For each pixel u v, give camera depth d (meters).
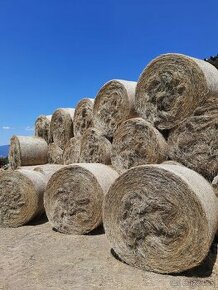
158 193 3.14
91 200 4.18
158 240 3.10
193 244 2.95
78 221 4.25
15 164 6.82
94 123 5.22
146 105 4.27
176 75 4.00
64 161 6.17
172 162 3.94
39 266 3.27
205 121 3.75
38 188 4.80
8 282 2.97
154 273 3.07
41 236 4.25
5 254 3.67
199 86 3.84
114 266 3.22
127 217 3.29
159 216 3.12
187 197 2.99
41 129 7.28
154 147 4.11
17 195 4.82
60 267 3.23
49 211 4.48
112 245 3.36
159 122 4.14
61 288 2.82
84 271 3.12
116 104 4.91
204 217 2.91
